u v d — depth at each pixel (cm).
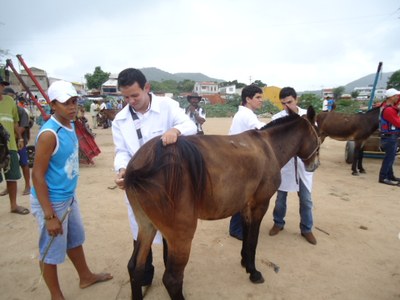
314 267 348
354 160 774
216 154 243
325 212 516
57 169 239
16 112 483
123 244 395
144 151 226
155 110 259
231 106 4366
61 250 254
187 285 312
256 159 271
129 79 236
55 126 234
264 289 307
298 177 392
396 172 805
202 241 408
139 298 256
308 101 3397
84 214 489
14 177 463
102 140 1357
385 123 673
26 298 288
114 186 639
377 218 491
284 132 326
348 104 3094
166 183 212
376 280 324
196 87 8431
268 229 448
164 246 313
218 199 242
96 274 316
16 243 390
